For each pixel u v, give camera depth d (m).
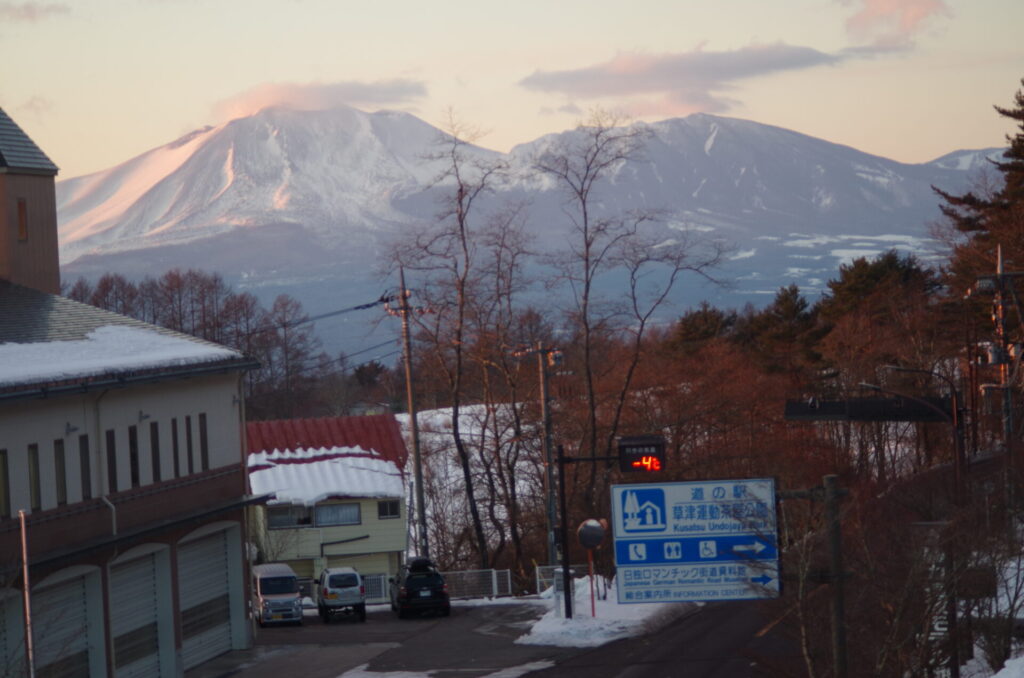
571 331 89.56
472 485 88.06
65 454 39.84
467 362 89.00
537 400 85.81
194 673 47.09
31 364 39.59
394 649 51.69
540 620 57.66
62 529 39.25
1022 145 86.81
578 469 84.31
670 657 47.19
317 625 63.38
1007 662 32.56
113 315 50.12
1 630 36.38
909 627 32.78
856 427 100.69
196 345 49.97
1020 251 84.56
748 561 33.81
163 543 45.31
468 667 46.69
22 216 49.62
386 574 87.50
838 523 31.14
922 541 33.06
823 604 37.31
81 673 40.66
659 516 34.34
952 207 102.56
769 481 33.94
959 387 89.19
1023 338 74.38
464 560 95.00
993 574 34.75
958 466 46.28
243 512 51.75
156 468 45.47
